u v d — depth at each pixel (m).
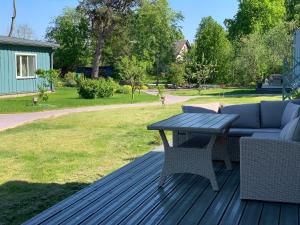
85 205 3.88
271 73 28.64
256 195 3.94
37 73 20.23
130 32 38.97
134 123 11.03
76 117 12.38
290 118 5.53
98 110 14.36
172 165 4.48
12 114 13.34
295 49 17.88
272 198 3.90
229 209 3.74
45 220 3.50
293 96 12.05
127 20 36.97
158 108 14.80
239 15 44.28
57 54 40.78
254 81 29.16
